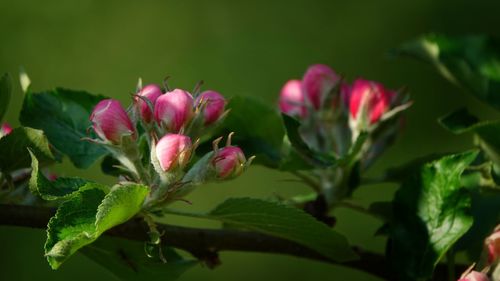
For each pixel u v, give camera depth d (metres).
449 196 0.76
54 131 0.78
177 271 0.77
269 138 0.83
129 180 0.72
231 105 0.82
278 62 1.77
